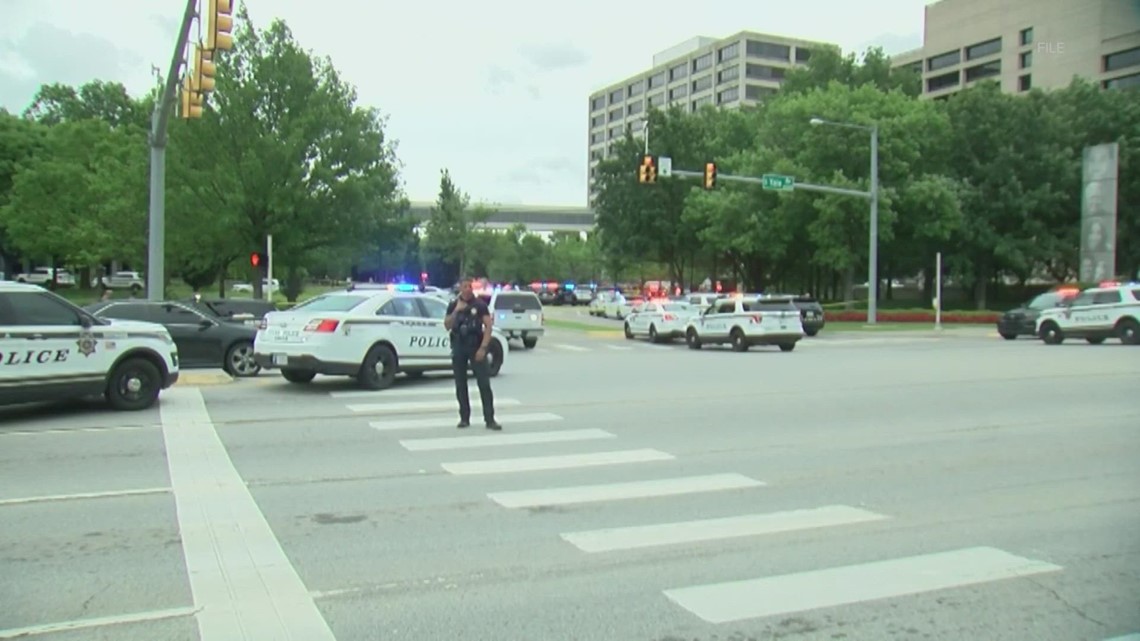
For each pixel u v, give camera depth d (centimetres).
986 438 1052
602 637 450
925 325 4394
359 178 3553
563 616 477
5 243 6475
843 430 1105
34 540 608
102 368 1199
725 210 5153
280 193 3394
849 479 825
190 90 1543
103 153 5209
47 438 1016
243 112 3416
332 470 850
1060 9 9281
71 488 766
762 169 5031
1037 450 976
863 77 6359
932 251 5366
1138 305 2739
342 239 3684
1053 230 5388
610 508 711
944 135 4978
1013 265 5181
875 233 4075
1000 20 10088
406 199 4047
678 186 6625
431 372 1828
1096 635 459
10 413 1215
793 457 930
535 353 2609
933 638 454
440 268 8456
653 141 6756
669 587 525
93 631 450
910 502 738
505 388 1555
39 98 7531
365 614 478
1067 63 9138
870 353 2528
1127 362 2077
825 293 7081
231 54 3484
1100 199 4225
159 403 1323
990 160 5319
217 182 3388
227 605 489
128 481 795
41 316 1155
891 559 581
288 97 3528
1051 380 1675
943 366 2005
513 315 2864
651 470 860
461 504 720
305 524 656
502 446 984
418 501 729
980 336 3622
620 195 6862
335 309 1518
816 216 4862
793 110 4944
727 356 2428
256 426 1112
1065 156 5150
